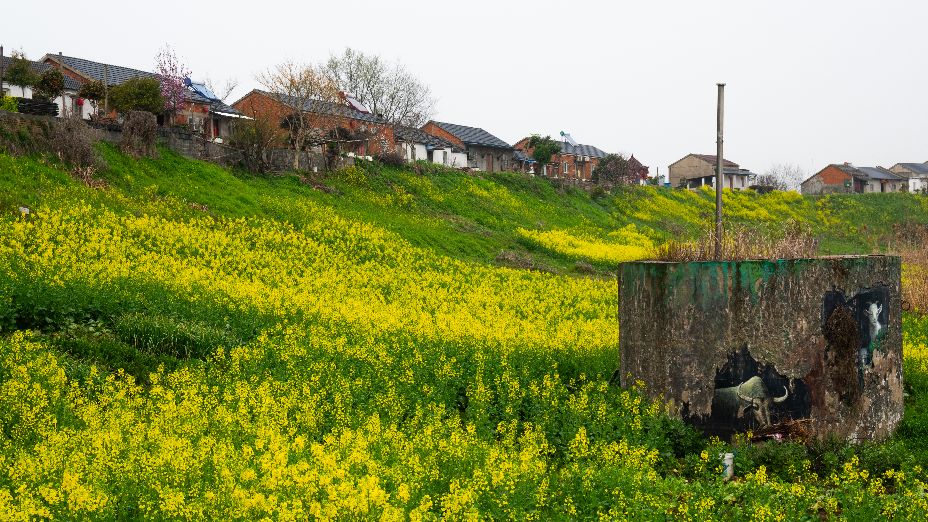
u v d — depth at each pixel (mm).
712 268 13078
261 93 52594
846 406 13281
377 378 14414
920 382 16188
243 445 9891
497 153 76812
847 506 9297
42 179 27609
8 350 13320
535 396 13914
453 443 10438
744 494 9742
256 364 14820
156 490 8250
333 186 42531
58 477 8578
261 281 24359
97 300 16859
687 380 13141
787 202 82250
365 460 9414
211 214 30953
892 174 107000
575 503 9180
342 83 67750
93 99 38281
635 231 57062
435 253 35562
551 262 40250
